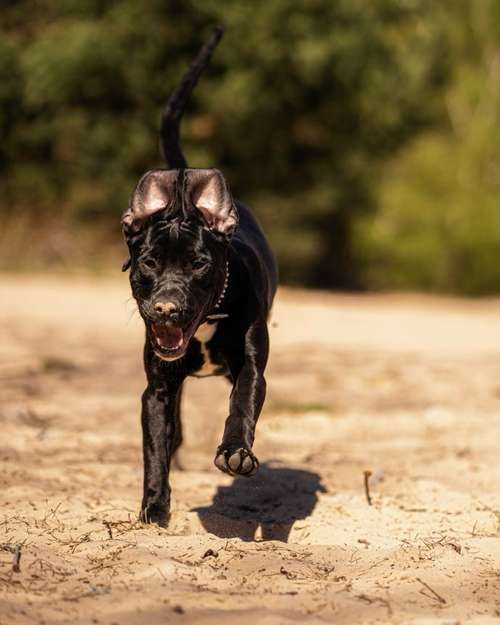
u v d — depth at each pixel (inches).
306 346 563.8
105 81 1167.6
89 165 1202.0
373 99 1250.6
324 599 174.1
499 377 463.2
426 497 259.3
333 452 314.5
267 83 1195.3
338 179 1299.2
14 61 1186.6
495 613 173.3
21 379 419.2
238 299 221.8
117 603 168.4
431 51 1289.4
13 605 164.1
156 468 221.1
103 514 231.5
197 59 301.4
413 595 179.0
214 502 252.8
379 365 497.0
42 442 307.7
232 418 210.5
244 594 176.1
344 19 1195.3
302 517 241.3
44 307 729.0
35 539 207.0
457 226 1316.4
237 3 1160.2
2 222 1219.2
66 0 1177.4
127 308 745.0
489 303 1192.2
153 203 213.0
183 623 160.9
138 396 394.6
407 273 1342.3
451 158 1325.0
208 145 1208.2
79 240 1210.0
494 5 1305.4
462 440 331.0
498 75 1330.0
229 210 211.5
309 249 1267.2
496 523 236.4
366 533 227.3
